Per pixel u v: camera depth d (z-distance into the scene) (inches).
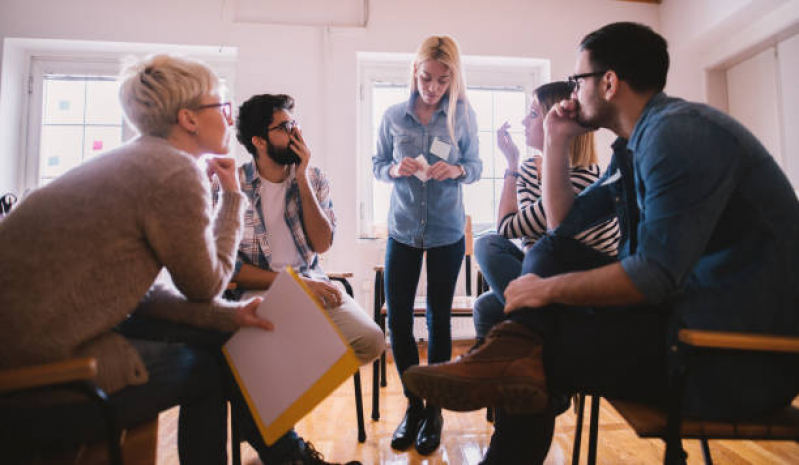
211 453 37.8
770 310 27.8
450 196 65.4
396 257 65.2
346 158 117.0
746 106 118.3
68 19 110.3
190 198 32.8
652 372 29.9
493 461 35.3
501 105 129.0
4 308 27.0
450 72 63.9
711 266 29.5
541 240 41.2
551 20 123.6
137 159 32.4
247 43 115.0
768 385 27.8
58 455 28.7
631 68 33.8
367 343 55.1
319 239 59.6
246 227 57.7
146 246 32.3
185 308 38.4
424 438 58.8
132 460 30.6
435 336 64.0
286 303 36.9
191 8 113.7
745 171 28.5
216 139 40.3
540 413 34.0
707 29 112.5
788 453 57.3
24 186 114.2
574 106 40.3
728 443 60.6
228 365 42.7
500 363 30.2
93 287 29.2
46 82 116.5
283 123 57.2
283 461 46.3
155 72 37.8
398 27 119.0
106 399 24.8
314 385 34.2
